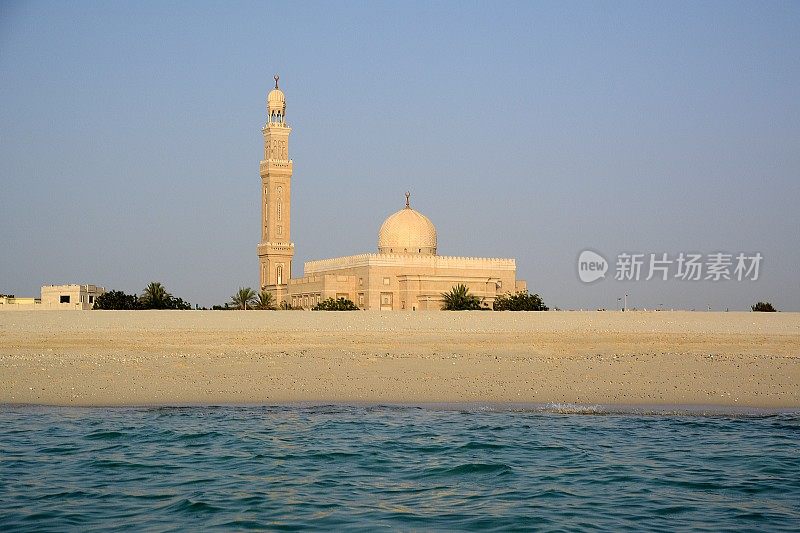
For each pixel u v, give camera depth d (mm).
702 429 25484
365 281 132000
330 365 36969
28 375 33875
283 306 126000
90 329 53031
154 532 15414
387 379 33969
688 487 18797
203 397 30703
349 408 28969
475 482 19172
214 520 16141
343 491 18328
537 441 23578
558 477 19609
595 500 17719
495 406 29359
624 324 60719
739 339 49938
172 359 38500
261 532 15430
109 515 16422
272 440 23594
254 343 46062
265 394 31250
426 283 130875
